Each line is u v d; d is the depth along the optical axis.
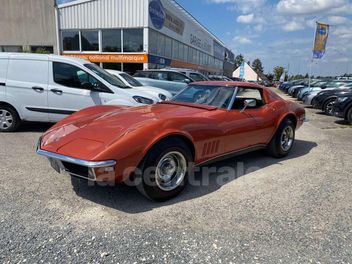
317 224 2.85
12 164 4.21
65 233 2.54
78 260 2.19
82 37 19.47
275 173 4.31
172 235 2.57
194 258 2.27
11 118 6.25
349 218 2.99
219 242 2.49
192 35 31.17
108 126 3.23
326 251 2.42
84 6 18.84
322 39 18.97
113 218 2.83
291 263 2.25
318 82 20.58
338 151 5.77
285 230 2.72
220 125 3.73
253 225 2.79
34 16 20.00
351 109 9.44
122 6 18.22
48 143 3.15
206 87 4.57
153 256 2.28
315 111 13.64
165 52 22.70
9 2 20.00
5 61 6.11
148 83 11.82
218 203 3.25
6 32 20.53
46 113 6.21
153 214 2.95
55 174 3.88
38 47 20.50
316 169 4.56
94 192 3.40
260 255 2.34
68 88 6.10
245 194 3.52
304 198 3.45
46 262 2.15
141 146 2.90
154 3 18.86
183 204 3.20
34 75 6.14
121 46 18.89
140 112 3.70
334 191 3.69
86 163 2.70
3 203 3.04
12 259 2.17
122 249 2.35
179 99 4.57
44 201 3.12
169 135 3.11
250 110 4.40
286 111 5.00
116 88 6.20
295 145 6.23
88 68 6.19
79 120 3.70
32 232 2.53
